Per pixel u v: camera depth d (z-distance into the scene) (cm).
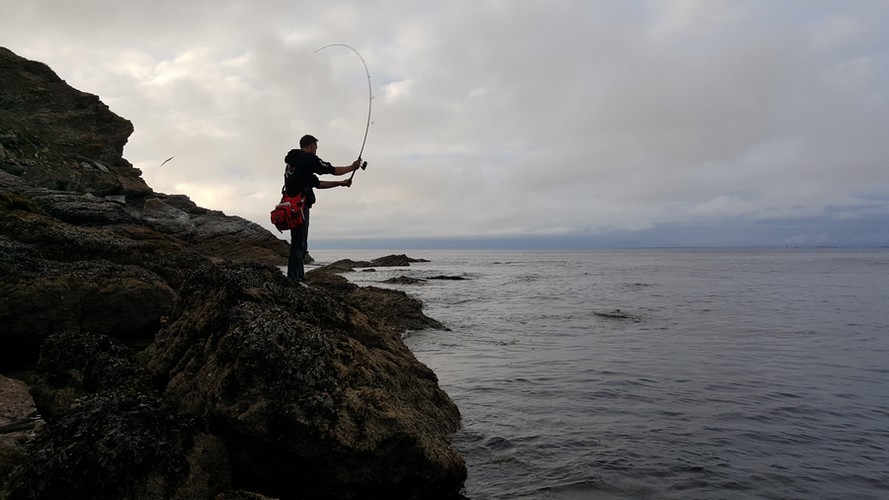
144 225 2825
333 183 906
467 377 1111
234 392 564
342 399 567
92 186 3108
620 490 614
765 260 11156
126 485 454
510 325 1884
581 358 1309
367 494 572
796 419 866
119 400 531
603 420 845
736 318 2102
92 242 1251
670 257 14562
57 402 663
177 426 528
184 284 781
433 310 2338
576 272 6000
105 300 978
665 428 813
